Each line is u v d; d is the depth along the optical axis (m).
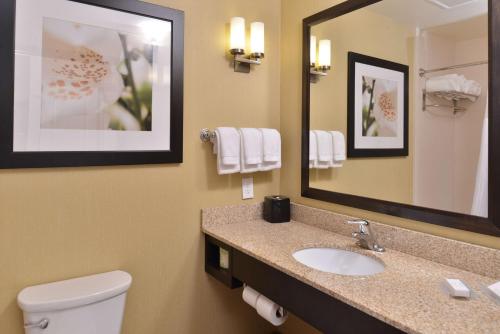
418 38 1.41
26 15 1.34
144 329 1.70
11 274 1.36
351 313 1.06
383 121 1.54
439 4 1.34
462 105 1.27
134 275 1.65
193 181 1.81
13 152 1.33
